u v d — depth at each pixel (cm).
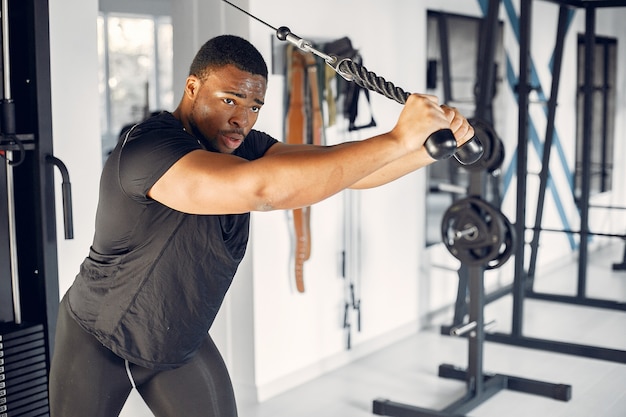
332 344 471
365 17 471
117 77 757
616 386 446
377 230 498
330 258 464
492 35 457
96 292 204
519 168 510
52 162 280
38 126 277
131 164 170
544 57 672
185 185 161
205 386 217
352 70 159
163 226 190
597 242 739
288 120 418
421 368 473
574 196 702
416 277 538
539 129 672
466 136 160
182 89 424
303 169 152
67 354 212
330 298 466
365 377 459
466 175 570
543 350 510
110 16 744
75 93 331
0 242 275
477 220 396
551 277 686
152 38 768
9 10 278
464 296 528
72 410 212
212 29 410
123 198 184
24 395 280
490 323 443
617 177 710
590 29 559
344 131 464
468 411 405
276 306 430
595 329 555
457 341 522
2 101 264
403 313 529
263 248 419
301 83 418
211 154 164
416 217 532
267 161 155
